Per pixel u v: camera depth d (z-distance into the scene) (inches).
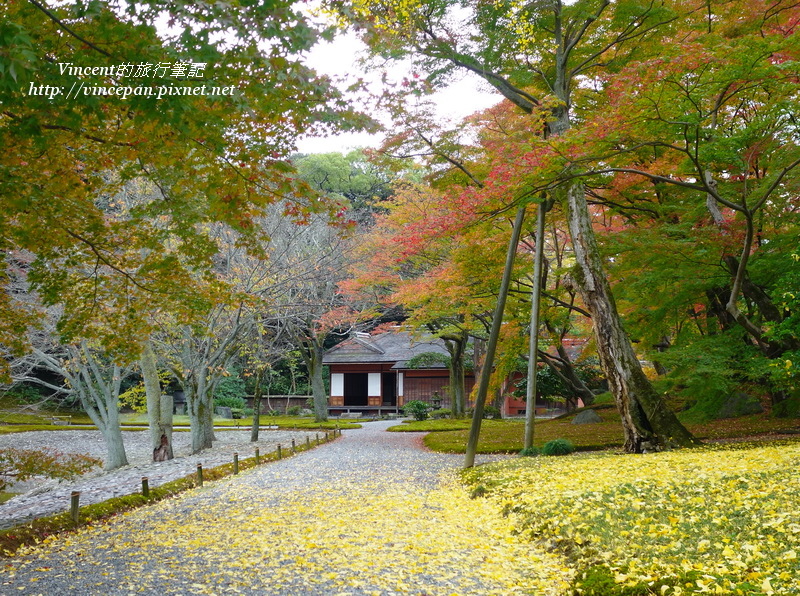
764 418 620.7
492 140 489.7
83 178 301.3
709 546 191.5
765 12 434.9
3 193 242.5
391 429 989.2
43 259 319.6
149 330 354.6
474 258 598.5
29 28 190.7
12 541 281.7
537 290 526.6
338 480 455.5
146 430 1125.1
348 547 249.3
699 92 354.9
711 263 453.7
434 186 563.8
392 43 458.6
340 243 791.7
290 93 226.5
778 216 471.2
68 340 335.9
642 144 381.4
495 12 456.8
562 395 1086.4
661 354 498.9
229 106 222.5
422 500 358.6
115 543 279.1
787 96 394.6
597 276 475.5
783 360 346.3
